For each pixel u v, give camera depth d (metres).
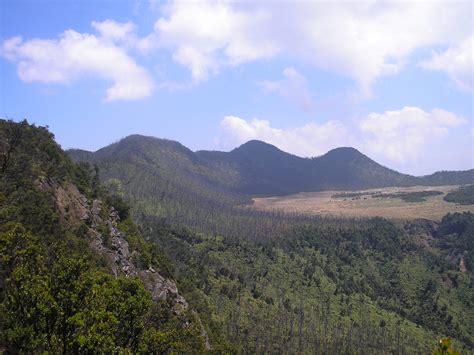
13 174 97.31
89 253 93.12
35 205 89.19
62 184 112.56
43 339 47.16
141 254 125.75
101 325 48.66
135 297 58.34
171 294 121.62
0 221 74.56
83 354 47.16
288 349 187.25
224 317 195.75
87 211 115.00
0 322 49.03
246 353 166.38
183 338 87.44
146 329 63.44
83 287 51.53
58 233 88.81
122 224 135.38
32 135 121.31
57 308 48.03
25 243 57.19
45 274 52.75
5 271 52.97
